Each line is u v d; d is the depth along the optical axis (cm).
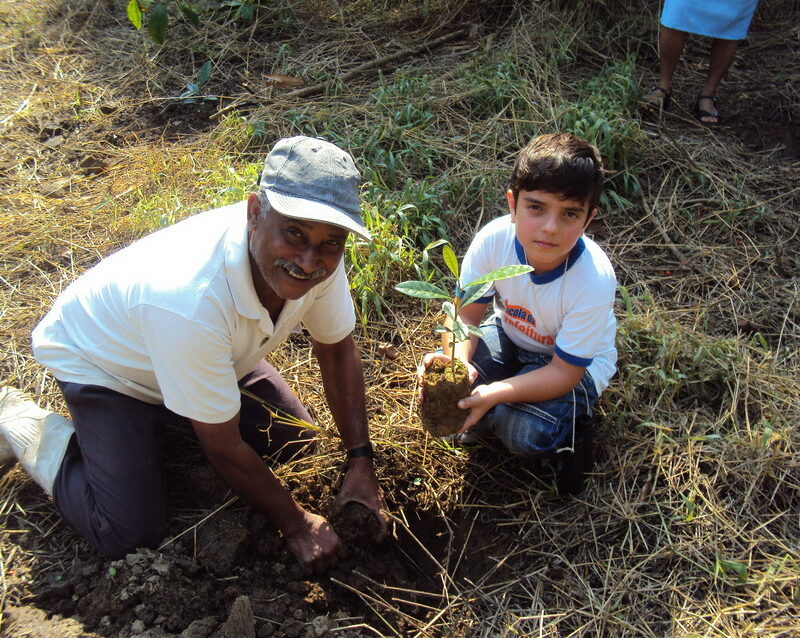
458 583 250
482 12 541
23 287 343
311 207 178
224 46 510
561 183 213
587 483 266
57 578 229
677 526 253
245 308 200
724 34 420
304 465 266
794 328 327
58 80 495
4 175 417
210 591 227
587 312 235
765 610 228
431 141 416
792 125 445
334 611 234
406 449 271
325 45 520
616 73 460
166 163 414
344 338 243
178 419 244
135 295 211
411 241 354
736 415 286
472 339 270
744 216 386
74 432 243
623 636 227
